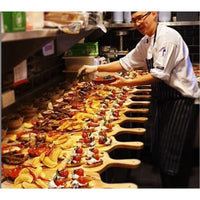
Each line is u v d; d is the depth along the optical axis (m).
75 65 4.48
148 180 3.64
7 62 2.06
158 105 3.00
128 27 5.72
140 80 2.86
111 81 3.92
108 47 5.59
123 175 3.33
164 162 2.91
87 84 4.26
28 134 2.53
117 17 5.32
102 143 2.38
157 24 2.82
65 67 4.66
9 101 2.03
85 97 3.72
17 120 2.75
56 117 2.99
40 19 2.01
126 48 6.00
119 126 2.84
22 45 2.03
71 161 2.05
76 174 1.86
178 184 2.89
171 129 2.86
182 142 2.83
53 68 4.33
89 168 2.03
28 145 2.37
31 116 3.06
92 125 2.76
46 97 3.64
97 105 3.36
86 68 3.87
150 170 3.90
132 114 4.55
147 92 4.14
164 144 2.90
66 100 3.57
